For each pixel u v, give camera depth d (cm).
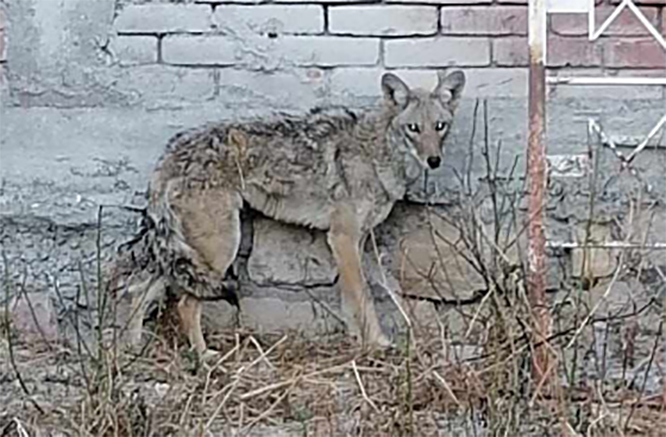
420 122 765
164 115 803
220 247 770
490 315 642
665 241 788
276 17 799
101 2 798
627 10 789
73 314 796
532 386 588
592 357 693
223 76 802
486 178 788
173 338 782
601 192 791
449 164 802
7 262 807
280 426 596
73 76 802
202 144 771
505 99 799
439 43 799
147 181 804
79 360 672
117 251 802
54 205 805
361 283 786
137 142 803
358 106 801
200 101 803
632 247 683
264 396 629
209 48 801
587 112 795
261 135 778
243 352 712
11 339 734
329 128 784
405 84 777
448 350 626
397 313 808
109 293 773
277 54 801
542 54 668
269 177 779
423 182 801
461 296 802
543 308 626
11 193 806
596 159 761
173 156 773
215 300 791
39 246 809
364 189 782
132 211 805
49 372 707
